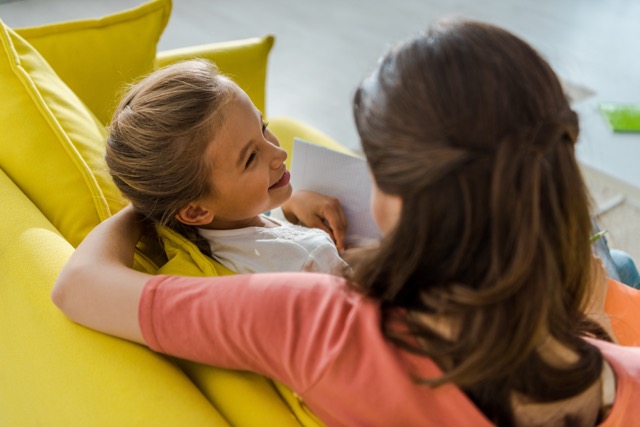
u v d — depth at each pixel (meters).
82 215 0.80
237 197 0.82
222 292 0.56
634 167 1.60
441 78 0.42
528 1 3.04
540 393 0.51
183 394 0.61
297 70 2.52
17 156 0.82
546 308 0.46
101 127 0.93
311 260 0.83
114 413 0.59
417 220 0.44
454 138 0.42
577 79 2.34
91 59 1.03
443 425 0.52
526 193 0.42
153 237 0.83
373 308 0.51
